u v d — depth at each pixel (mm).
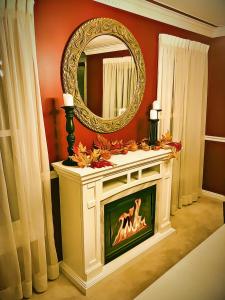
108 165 1882
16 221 1871
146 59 2635
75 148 1995
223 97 3373
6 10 1577
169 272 1183
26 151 1808
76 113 2104
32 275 1979
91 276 1995
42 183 1943
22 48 1659
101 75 2211
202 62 3232
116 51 2285
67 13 1939
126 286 2006
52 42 1899
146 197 2428
